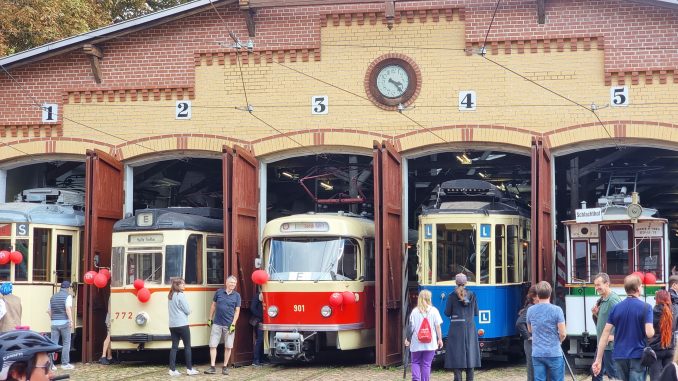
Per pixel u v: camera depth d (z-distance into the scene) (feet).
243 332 70.90
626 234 66.80
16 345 17.47
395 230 72.13
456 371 54.08
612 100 71.77
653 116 71.05
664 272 65.82
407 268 74.90
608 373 47.01
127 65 79.25
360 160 90.07
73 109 79.97
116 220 77.46
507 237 68.69
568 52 72.59
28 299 70.69
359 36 75.61
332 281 67.31
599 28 72.13
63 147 79.82
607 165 88.94
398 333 71.56
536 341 42.24
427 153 74.95
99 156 74.43
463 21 74.13
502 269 67.77
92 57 79.10
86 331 71.87
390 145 70.85
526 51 73.10
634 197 67.26
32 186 88.17
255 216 75.77
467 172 93.66
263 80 77.10
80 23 109.91
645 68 71.20
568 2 72.64
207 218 73.15
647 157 84.12
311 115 76.07
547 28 72.79
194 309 69.26
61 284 68.33
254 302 71.10
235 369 67.67
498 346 69.05
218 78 77.87
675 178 92.84
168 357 77.05
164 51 78.79
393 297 69.62
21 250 71.26
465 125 73.61
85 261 72.59
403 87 74.74
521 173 93.45
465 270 67.00
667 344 39.86
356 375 62.80
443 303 66.95
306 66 76.38
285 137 76.23
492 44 73.51
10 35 104.47
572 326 66.54
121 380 59.57
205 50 77.92
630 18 71.77
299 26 76.48
